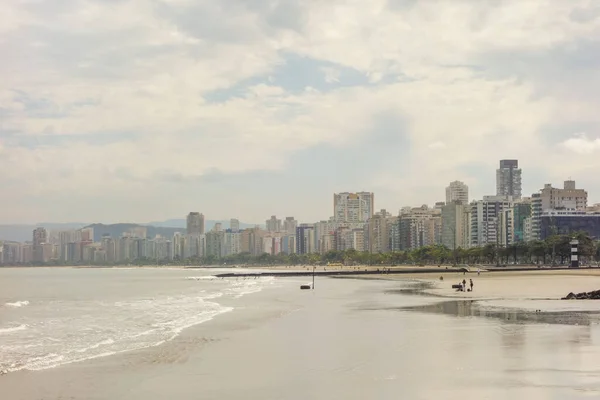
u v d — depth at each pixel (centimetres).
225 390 2717
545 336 4200
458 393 2505
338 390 2641
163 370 3247
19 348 4256
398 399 2434
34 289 17462
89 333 5272
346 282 17512
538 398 2391
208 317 6594
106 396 2652
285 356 3647
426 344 3975
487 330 4656
